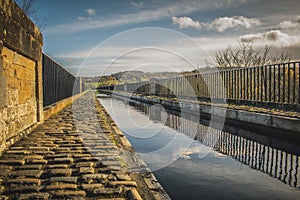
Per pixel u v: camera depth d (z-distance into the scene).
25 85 6.85
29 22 6.84
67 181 3.58
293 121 6.67
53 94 12.47
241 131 9.30
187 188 4.07
